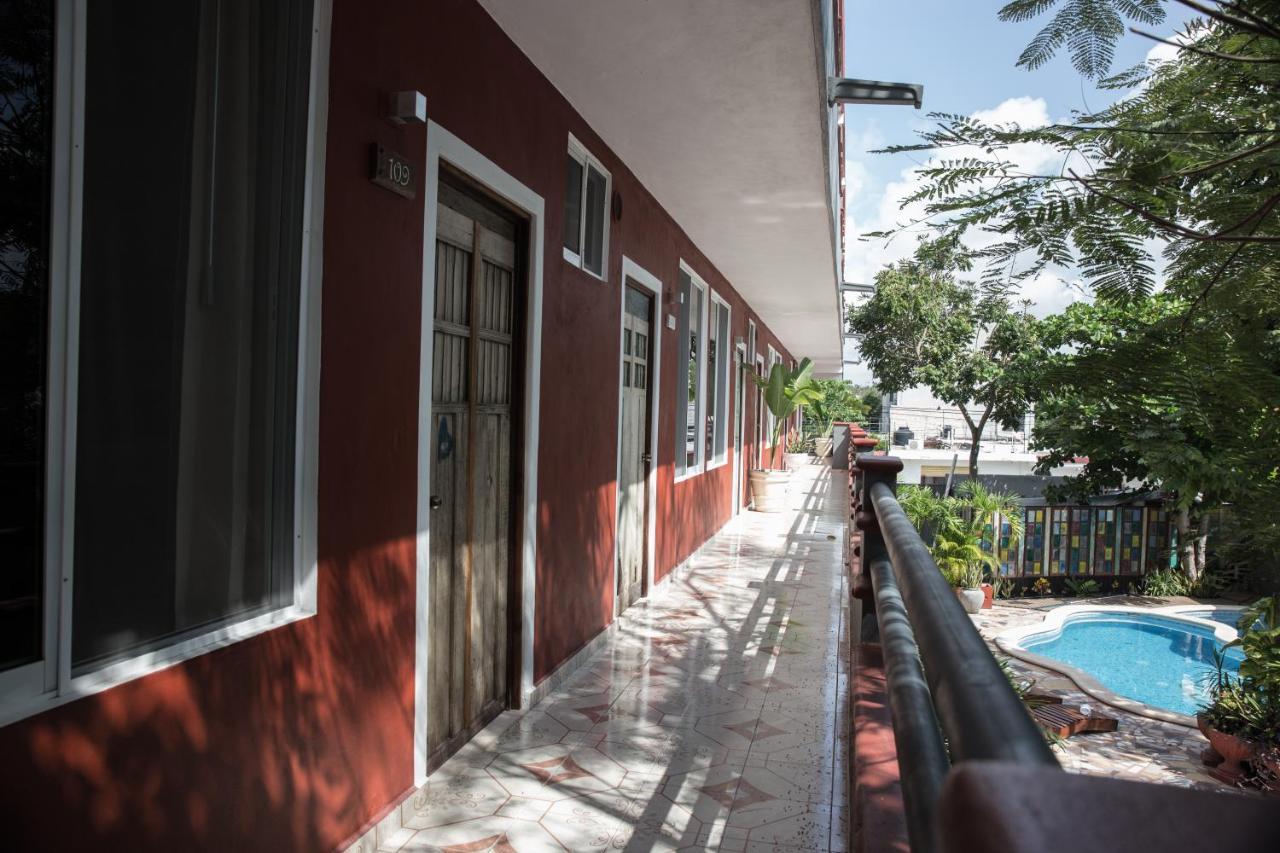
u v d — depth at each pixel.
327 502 2.54
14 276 1.60
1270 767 5.62
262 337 2.28
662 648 5.41
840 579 7.79
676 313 7.38
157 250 1.92
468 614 3.73
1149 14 1.15
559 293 4.51
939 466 21.86
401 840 2.91
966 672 0.69
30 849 1.59
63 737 1.66
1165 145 1.30
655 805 3.24
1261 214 1.24
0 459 1.58
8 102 1.57
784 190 6.23
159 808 1.89
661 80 4.21
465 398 3.65
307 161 2.43
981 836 0.27
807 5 3.40
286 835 2.36
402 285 2.95
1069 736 6.85
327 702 2.54
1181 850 0.25
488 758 3.61
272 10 2.28
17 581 1.61
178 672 1.95
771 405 13.09
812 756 3.72
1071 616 12.14
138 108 1.86
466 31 3.36
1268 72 1.29
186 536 2.03
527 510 4.17
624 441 6.14
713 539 10.04
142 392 1.89
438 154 3.16
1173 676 10.05
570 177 4.80
